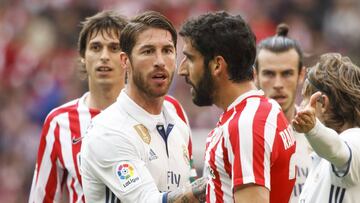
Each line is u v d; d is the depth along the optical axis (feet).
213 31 43.60
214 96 44.52
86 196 48.57
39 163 57.52
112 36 55.83
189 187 45.16
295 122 43.24
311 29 150.00
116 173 46.68
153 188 46.29
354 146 45.16
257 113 42.73
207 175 44.29
